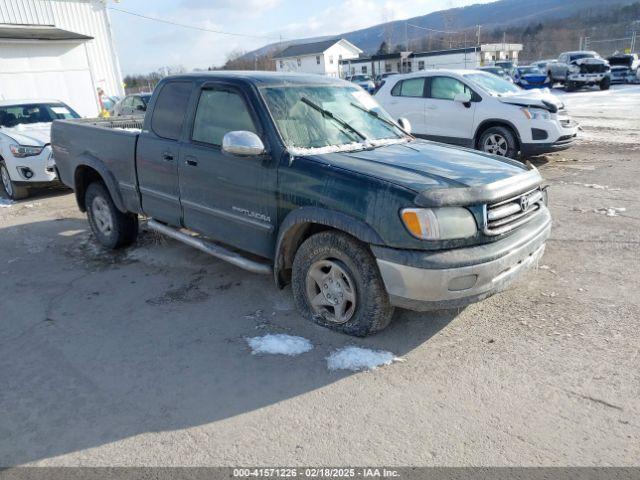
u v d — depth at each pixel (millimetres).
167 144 4809
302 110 4297
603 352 3473
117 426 2924
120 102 15023
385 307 3600
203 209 4574
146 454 2695
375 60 61375
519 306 4191
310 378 3320
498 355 3496
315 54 73875
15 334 4055
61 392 3260
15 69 17969
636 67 33406
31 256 5949
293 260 4082
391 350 3598
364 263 3506
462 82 10102
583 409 2922
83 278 5191
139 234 6453
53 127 6504
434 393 3119
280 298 4523
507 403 3000
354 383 3252
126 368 3514
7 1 19266
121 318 4270
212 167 4363
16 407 3119
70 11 21094
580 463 2529
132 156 5223
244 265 4289
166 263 5504
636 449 2607
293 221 3758
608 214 6559
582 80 29250
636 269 4832
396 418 2910
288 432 2830
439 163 3877
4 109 9891
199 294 4691
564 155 10945
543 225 3908
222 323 4113
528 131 9227
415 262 3221
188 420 2959
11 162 8547
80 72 19781
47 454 2717
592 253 5285
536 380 3203
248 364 3506
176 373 3432
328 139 4230
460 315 4070
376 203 3346
